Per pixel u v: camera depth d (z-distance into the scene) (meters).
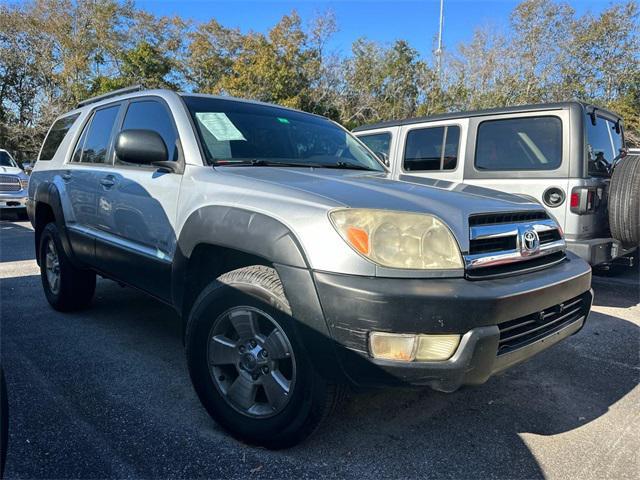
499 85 26.83
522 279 2.33
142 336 4.08
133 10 31.09
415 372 2.00
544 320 2.44
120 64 30.44
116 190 3.48
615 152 5.93
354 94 29.55
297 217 2.21
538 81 26.73
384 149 6.81
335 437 2.60
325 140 3.76
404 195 2.40
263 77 25.42
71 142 4.48
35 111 27.58
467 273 2.17
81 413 2.80
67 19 28.30
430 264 2.11
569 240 5.01
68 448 2.45
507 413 2.93
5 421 1.84
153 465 2.33
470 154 5.83
